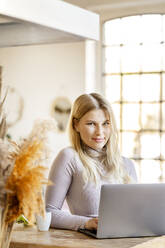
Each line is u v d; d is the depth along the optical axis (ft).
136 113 17.48
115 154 7.83
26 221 7.10
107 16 17.57
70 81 18.24
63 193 7.39
